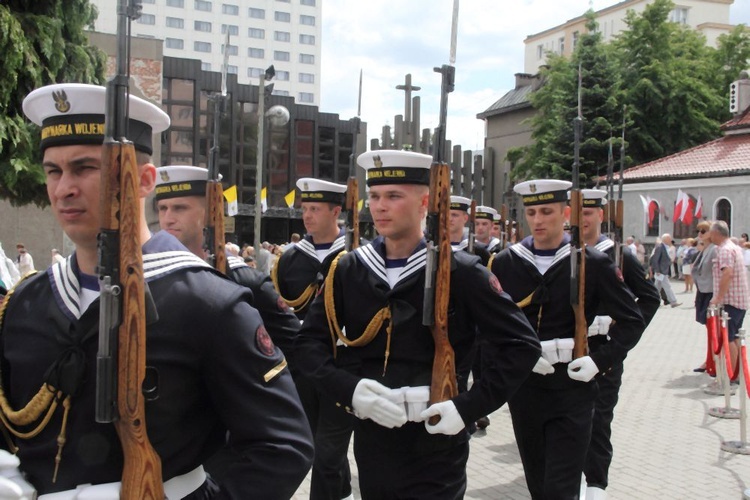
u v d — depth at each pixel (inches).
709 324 354.3
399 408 118.0
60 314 72.3
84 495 68.3
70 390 69.2
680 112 1293.1
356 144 214.2
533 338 127.3
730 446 259.8
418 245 129.2
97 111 72.0
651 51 1327.5
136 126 74.2
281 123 473.4
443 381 122.1
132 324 67.8
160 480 69.1
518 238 538.9
